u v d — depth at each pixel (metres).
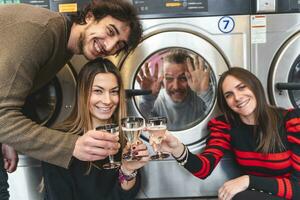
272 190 1.44
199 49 1.69
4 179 1.38
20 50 1.02
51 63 1.31
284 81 1.70
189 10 1.68
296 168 1.48
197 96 1.78
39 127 1.04
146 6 1.68
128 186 1.46
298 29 1.70
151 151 1.67
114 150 1.09
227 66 1.71
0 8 1.13
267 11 1.68
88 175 1.43
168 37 1.68
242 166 1.63
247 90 1.51
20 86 1.03
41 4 1.67
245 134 1.58
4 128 1.00
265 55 1.71
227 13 1.69
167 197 1.78
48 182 1.40
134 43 1.35
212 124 1.68
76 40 1.25
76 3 1.66
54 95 1.73
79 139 1.05
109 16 1.22
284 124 1.53
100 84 1.40
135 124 1.18
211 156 1.54
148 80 1.76
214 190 1.77
